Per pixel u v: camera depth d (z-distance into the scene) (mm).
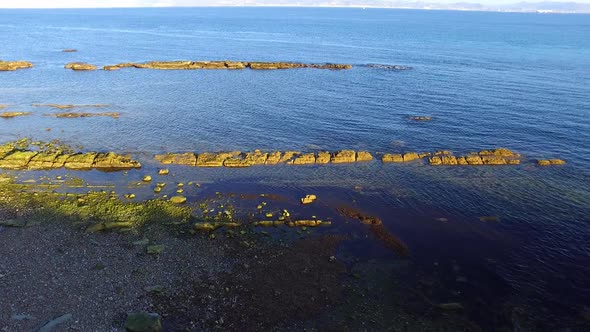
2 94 83688
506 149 56844
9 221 37750
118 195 44719
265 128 65625
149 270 31922
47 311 27125
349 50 153250
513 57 132875
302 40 186750
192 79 99625
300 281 31594
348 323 27750
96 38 190000
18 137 61406
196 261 33375
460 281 32156
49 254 33219
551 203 44281
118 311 27656
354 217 41344
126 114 72188
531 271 33406
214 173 50688
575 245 36906
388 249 36125
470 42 180500
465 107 74625
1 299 27797
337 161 53969
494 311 29141
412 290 31078
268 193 45906
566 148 57844
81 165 51406
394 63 123438
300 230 38688
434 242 37312
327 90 87750
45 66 114250
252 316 28031
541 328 27734
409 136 62219
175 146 58875
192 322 27250
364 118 69688
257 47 160250
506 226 39969
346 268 33406
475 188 47594
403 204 44094
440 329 27484
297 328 27203
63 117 70375
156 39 187000
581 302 30031
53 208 41062
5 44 162625
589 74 102125
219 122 68312
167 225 38781
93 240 35594
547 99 78500
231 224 38906
